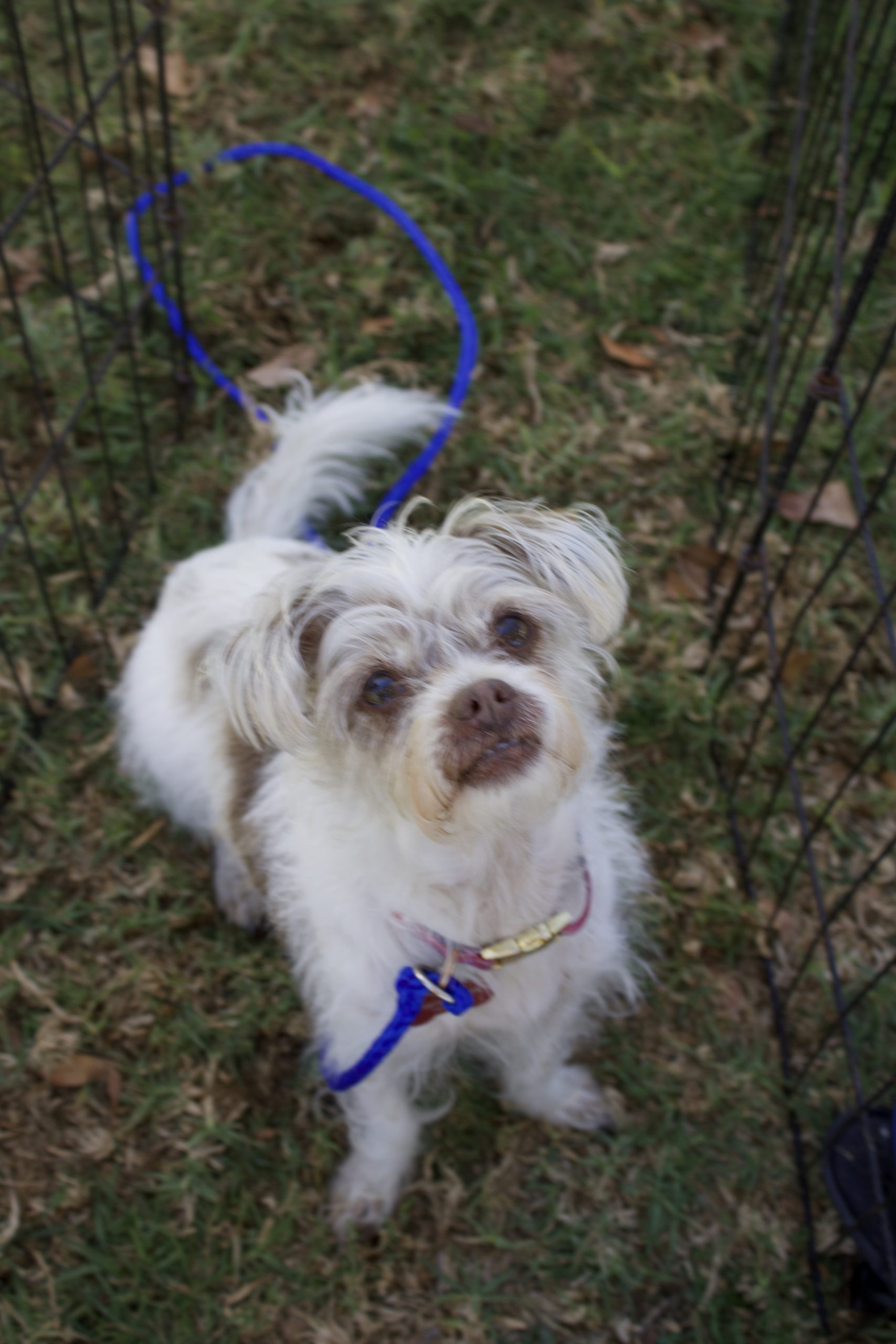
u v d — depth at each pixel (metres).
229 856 0.64
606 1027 0.63
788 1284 0.56
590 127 0.95
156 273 0.78
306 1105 0.61
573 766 0.43
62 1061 0.60
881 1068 0.61
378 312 0.87
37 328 0.83
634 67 0.98
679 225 0.91
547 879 0.47
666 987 0.64
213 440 0.82
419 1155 0.60
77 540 0.76
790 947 0.65
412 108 0.94
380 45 0.97
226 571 0.62
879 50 0.92
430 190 0.91
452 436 0.81
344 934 0.49
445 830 0.41
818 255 0.74
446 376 0.84
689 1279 0.56
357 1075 0.50
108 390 0.82
